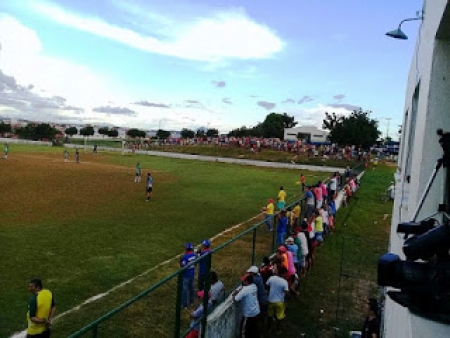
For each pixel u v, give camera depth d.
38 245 14.90
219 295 8.73
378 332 7.52
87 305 9.91
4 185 29.72
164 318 8.14
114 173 40.34
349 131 65.88
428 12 4.12
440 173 3.40
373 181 38.94
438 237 2.15
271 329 9.62
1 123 98.69
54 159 53.25
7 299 10.14
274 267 10.15
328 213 18.52
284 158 59.69
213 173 44.78
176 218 20.66
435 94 3.55
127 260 13.55
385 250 15.98
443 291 2.16
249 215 22.08
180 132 116.19
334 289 12.14
